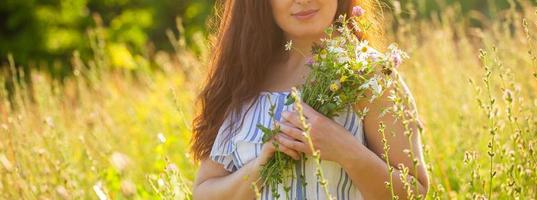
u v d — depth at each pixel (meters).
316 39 2.45
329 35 2.29
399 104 2.17
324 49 2.29
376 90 2.23
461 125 3.95
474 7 11.16
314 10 2.36
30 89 9.49
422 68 5.25
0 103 6.27
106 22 14.58
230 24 2.54
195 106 2.64
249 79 2.47
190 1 14.34
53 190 3.63
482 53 2.46
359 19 2.44
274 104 2.28
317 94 2.29
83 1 14.19
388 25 5.22
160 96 6.01
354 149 2.23
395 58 2.25
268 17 2.47
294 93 2.05
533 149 2.69
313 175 2.30
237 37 2.52
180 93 5.70
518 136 2.67
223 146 2.50
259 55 2.47
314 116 2.25
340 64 2.27
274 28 2.49
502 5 10.73
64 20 14.00
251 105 2.46
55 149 4.25
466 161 2.60
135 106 6.19
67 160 3.94
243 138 2.40
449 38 5.43
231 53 2.53
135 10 14.51
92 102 6.73
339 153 2.23
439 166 3.61
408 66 5.20
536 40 4.43
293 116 2.26
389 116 2.28
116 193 3.91
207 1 14.03
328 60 2.28
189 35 13.75
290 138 2.27
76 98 7.32
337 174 2.30
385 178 2.25
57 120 5.32
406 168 2.18
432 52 5.59
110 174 4.09
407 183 2.17
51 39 13.63
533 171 2.61
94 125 5.27
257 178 2.34
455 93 4.64
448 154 4.06
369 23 2.40
